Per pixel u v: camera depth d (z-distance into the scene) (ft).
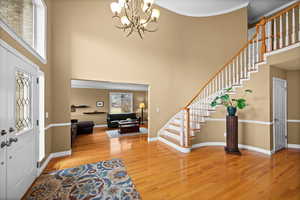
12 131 4.99
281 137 11.34
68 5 10.61
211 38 15.97
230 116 10.57
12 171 5.00
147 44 14.05
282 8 14.30
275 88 10.71
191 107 15.23
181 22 15.72
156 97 14.61
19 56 5.48
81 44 11.03
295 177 7.00
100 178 7.02
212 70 15.92
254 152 10.68
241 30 14.79
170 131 14.14
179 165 8.52
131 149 11.69
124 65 12.85
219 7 15.03
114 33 12.40
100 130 20.54
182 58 15.83
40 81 8.28
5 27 4.60
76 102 23.34
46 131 8.76
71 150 11.48
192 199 5.44
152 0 6.93
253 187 6.19
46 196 5.67
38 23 8.43
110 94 26.32
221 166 8.33
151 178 7.01
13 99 5.08
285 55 9.06
